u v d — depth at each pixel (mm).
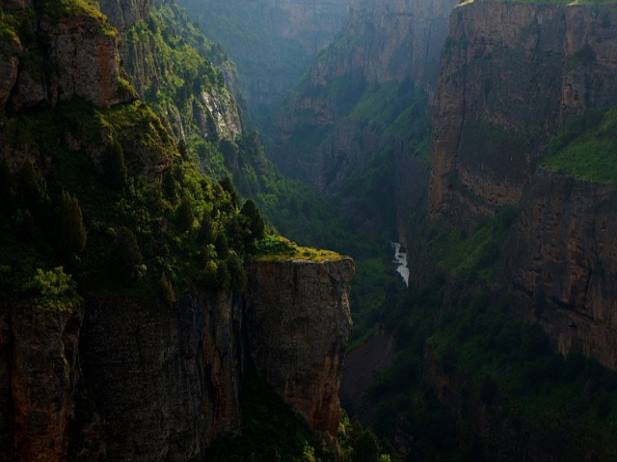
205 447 53312
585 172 102500
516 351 103188
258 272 60344
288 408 61094
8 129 48875
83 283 47156
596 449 84688
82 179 52094
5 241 45406
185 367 50656
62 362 42781
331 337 60875
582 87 121750
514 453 93875
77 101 54344
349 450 65250
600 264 95000
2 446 42156
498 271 117875
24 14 52375
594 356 94562
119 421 47250
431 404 108312
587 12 125062
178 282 51500
